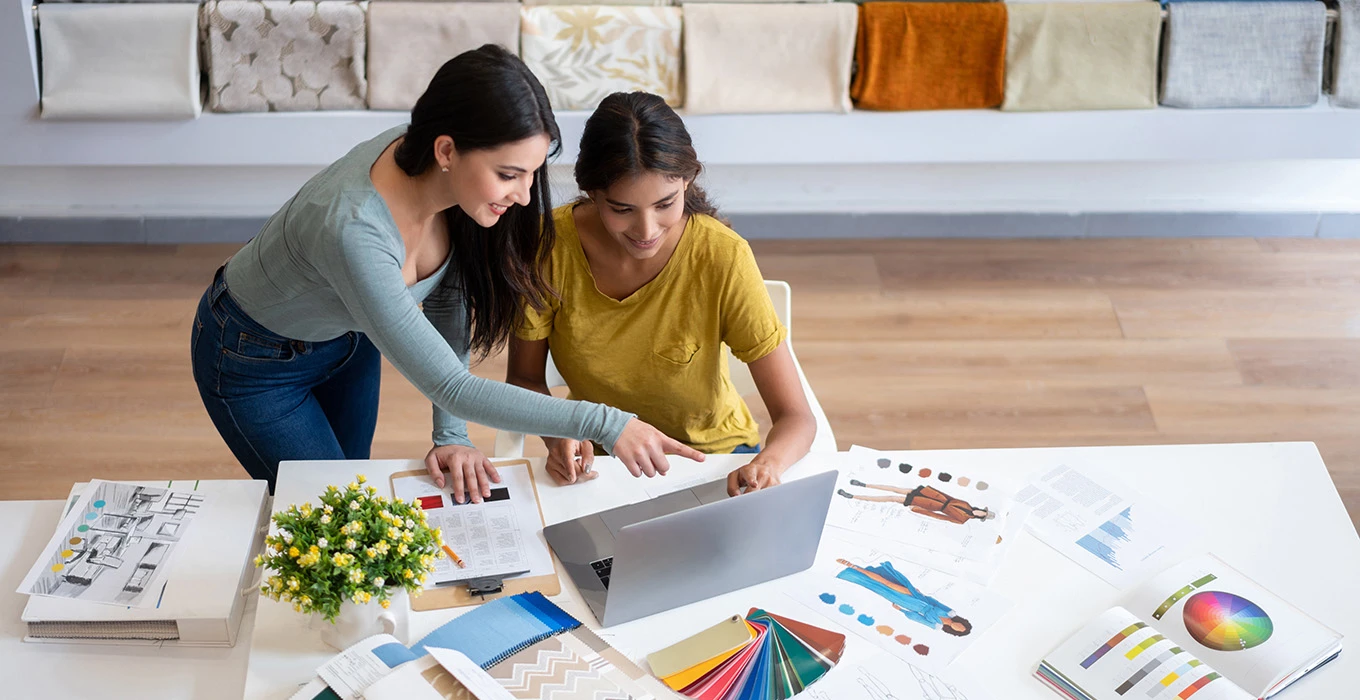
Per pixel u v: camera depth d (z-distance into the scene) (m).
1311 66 3.27
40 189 3.52
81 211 3.56
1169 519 1.66
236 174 3.54
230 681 1.40
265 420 1.84
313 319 1.70
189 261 3.53
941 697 1.38
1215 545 1.62
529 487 1.69
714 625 1.47
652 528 1.37
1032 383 3.13
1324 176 3.70
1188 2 3.23
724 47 3.19
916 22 3.19
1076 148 3.37
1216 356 3.24
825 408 3.03
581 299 1.81
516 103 1.39
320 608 1.31
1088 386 3.13
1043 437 2.95
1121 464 1.78
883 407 3.04
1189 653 1.42
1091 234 3.78
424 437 2.90
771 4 3.19
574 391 1.95
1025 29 3.21
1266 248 3.73
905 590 1.54
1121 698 1.37
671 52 3.19
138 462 2.77
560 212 1.78
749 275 1.77
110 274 3.45
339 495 1.37
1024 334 3.32
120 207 3.57
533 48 3.12
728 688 1.38
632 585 1.43
